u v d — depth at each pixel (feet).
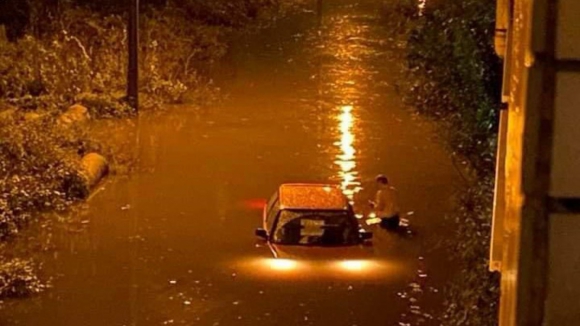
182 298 74.84
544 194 10.10
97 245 85.35
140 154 112.16
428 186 104.47
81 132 112.98
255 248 82.69
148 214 93.56
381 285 76.89
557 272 10.11
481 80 118.73
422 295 75.51
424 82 143.74
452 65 138.41
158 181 103.14
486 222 85.35
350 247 82.43
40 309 72.79
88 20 156.15
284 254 80.74
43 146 102.83
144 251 84.28
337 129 125.49
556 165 10.05
